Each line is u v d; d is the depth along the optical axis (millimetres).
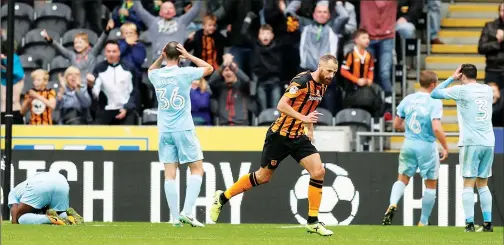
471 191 41781
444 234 38688
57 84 60500
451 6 71250
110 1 66125
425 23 68375
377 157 49469
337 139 54188
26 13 65125
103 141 53312
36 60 62344
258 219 49594
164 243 29547
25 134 53312
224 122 58750
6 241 29750
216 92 59125
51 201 42094
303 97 34312
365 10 62656
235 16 61469
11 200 42156
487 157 41688
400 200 49594
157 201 49625
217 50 60750
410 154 46906
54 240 30594
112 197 49688
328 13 60562
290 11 60781
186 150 39781
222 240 31469
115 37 61469
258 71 60125
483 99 41219
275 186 49625
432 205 47656
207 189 49594
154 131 53312
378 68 62281
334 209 49500
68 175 49781
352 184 49469
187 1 65062
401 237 35938
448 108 64312
